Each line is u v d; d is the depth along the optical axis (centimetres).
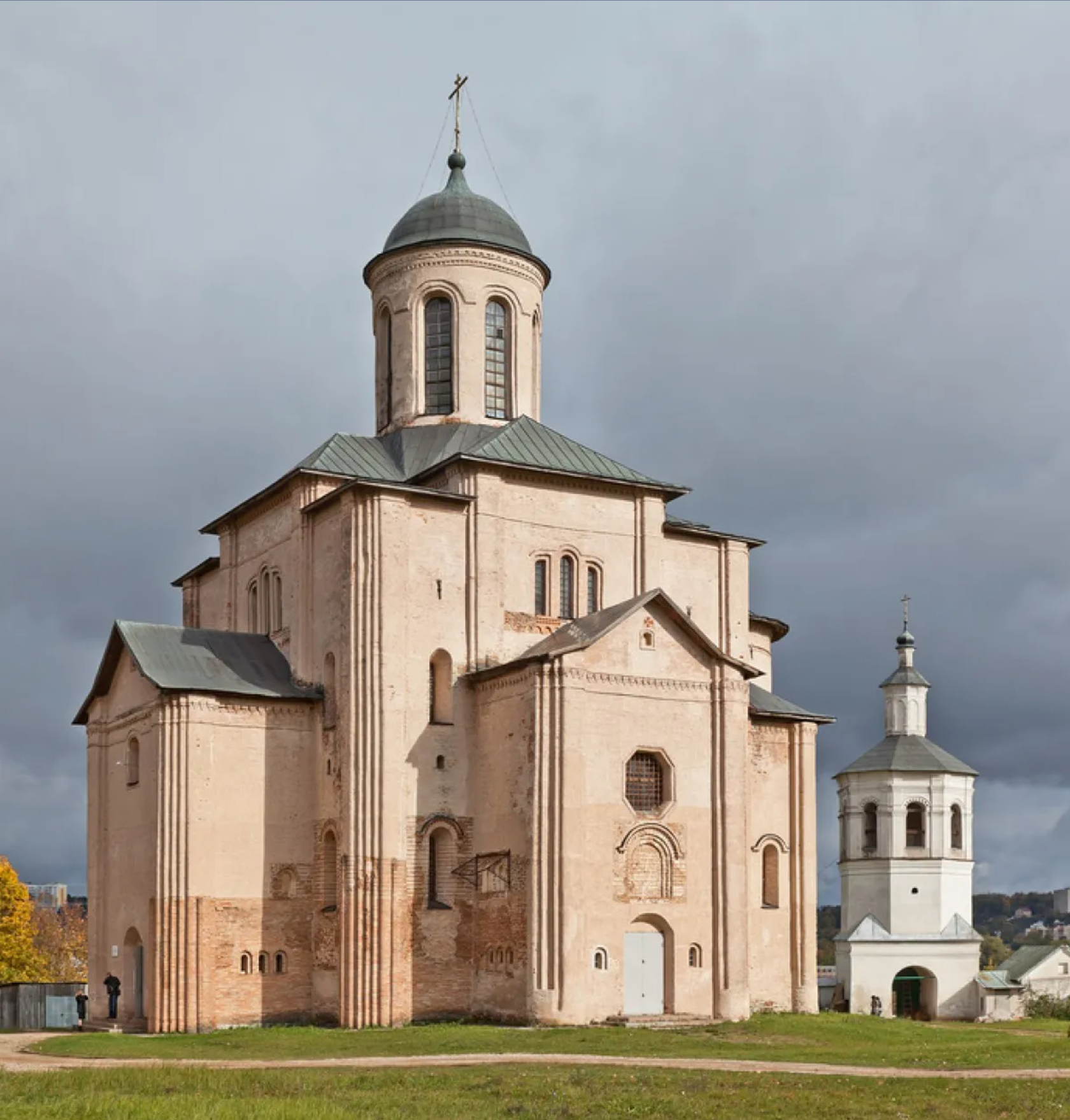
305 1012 4769
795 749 5441
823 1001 9262
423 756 4766
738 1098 2808
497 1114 2602
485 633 4919
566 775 4497
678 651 4812
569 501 5181
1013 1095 2906
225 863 4722
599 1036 4025
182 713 4722
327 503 4978
